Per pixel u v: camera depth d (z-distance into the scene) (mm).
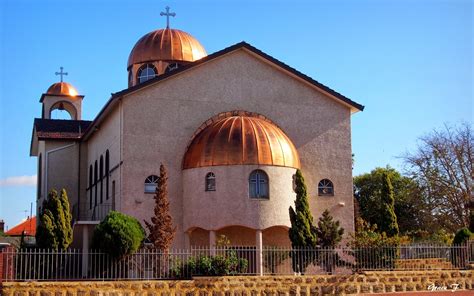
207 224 36312
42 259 30203
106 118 43250
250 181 36562
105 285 28375
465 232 37688
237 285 30688
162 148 38469
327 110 42531
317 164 41594
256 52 41125
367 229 40969
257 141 36969
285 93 41781
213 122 39531
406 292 33344
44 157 51031
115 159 39594
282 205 36781
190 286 29797
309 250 33719
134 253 31031
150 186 37875
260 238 36031
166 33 49844
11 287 27078
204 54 50344
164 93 39094
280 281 31391
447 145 54375
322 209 41094
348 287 32438
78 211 49500
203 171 36906
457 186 53344
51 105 60688
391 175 62812
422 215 55375
